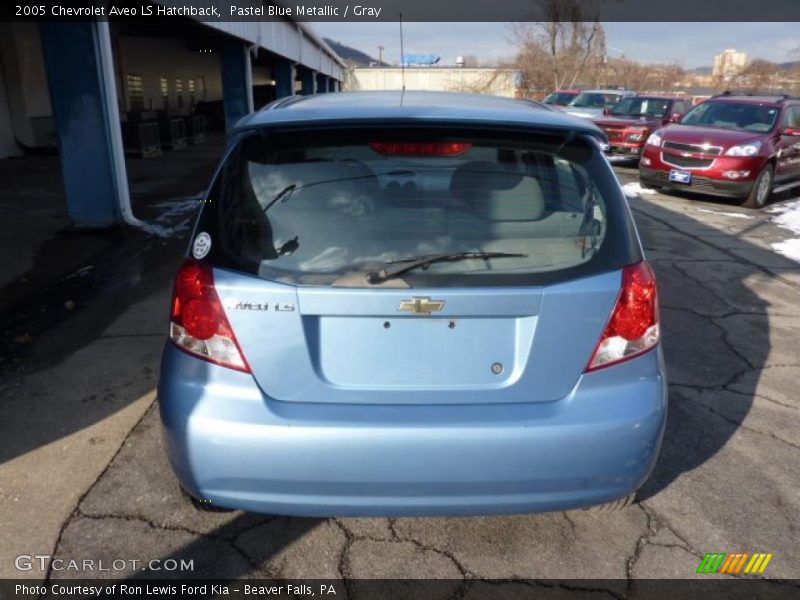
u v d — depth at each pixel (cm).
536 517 273
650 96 1673
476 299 209
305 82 2638
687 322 506
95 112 712
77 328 465
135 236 729
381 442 207
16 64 1473
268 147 228
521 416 213
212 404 212
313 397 213
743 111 1128
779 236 834
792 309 546
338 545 254
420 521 269
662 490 292
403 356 214
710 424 350
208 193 230
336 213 219
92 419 340
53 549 247
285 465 209
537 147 232
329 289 208
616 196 234
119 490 282
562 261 218
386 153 225
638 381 223
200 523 264
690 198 1132
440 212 220
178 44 2422
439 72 3638
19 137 1522
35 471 294
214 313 213
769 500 287
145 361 411
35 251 659
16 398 361
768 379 408
